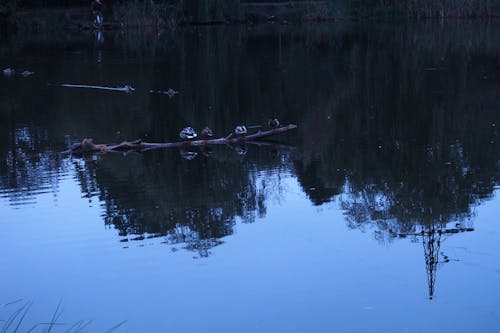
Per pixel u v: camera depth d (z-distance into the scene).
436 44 36.97
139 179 14.18
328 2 55.47
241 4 54.81
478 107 20.42
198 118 20.38
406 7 53.97
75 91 25.00
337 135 17.67
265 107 21.73
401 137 17.17
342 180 13.84
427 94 22.72
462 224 11.24
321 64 30.66
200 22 54.19
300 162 15.24
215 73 28.94
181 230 11.42
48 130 19.03
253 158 15.68
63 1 58.88
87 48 39.66
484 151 15.55
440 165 14.59
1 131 19.02
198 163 15.36
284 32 46.69
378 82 25.33
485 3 52.38
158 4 54.97
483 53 32.69
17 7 54.69
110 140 17.88
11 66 32.31
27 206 12.67
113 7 54.75
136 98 23.47
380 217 11.72
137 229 11.48
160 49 38.34
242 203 12.58
